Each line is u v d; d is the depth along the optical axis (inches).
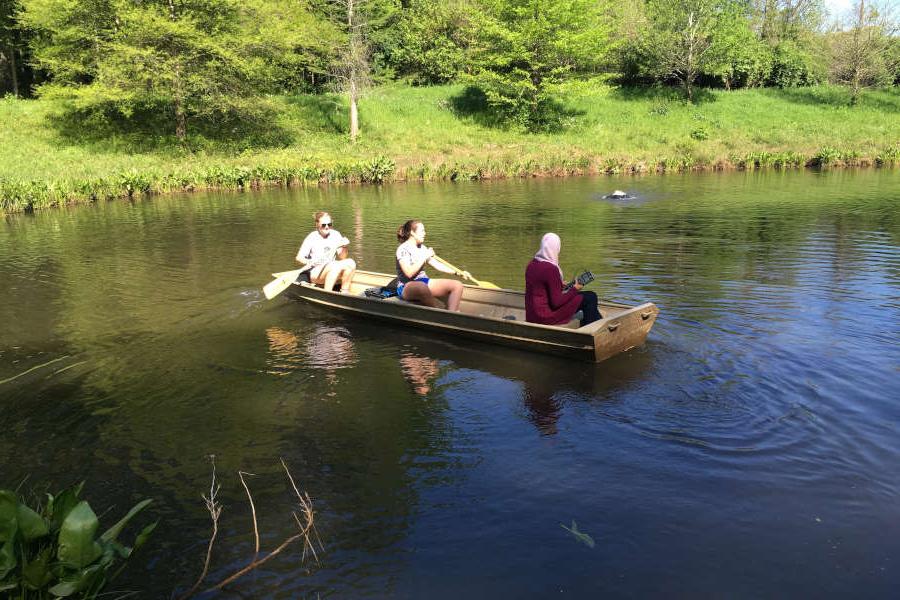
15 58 1476.4
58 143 1016.9
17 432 174.4
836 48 1428.4
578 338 206.7
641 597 107.0
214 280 341.4
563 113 1284.4
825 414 166.7
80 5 1013.8
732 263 345.4
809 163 988.6
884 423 161.2
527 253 392.8
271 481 147.3
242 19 1115.9
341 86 1155.9
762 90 1443.2
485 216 554.6
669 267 340.2
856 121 1242.0
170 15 1035.3
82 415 183.9
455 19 1454.2
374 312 265.0
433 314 244.5
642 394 184.7
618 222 505.7
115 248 437.1
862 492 133.8
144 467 155.1
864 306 257.8
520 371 208.1
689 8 1323.8
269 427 173.8
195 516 134.4
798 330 230.2
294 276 292.4
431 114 1269.7
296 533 127.4
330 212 597.9
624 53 1441.9
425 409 182.2
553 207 606.2
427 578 113.0
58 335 255.0
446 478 145.5
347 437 167.2
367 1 1192.8
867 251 367.2
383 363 219.5
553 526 126.4
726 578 110.7
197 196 766.5
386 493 140.4
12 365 223.6
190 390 199.8
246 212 613.9
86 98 1006.4
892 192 658.2
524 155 1018.7
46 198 681.0
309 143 1114.1
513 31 1262.3
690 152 1035.9
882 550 116.4
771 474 141.4
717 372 196.1
